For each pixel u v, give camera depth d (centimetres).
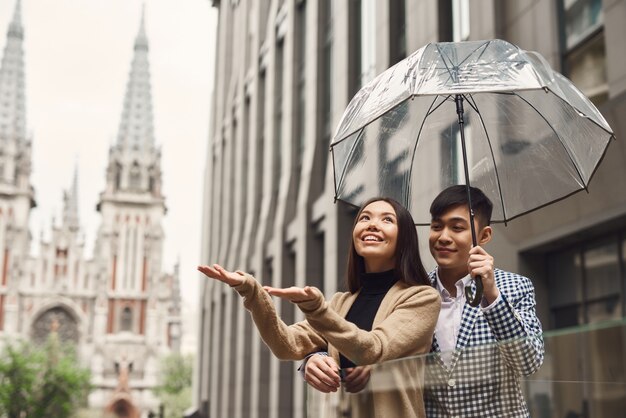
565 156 295
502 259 916
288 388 1991
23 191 9750
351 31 1620
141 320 9731
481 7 988
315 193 1820
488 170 318
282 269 2022
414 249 242
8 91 10369
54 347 7419
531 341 166
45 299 9562
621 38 732
